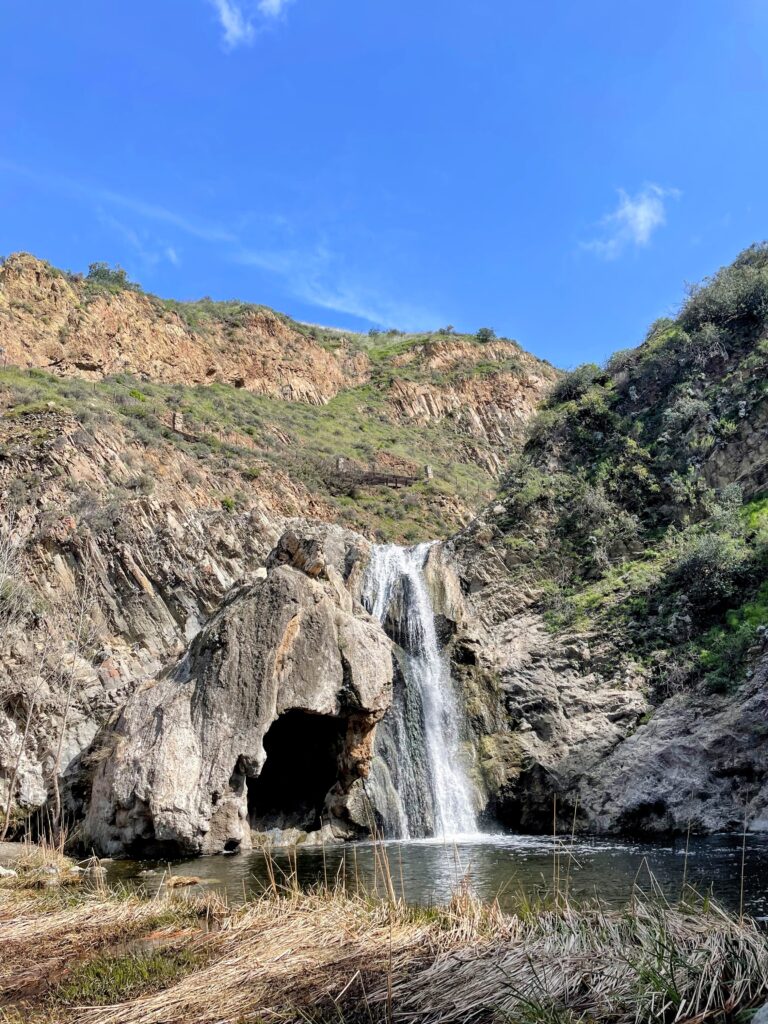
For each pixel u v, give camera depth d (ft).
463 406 310.86
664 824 73.00
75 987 24.93
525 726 88.94
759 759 70.95
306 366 293.02
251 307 301.43
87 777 81.05
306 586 82.84
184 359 243.60
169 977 25.09
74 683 102.12
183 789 69.31
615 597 96.12
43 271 217.56
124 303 239.30
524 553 107.65
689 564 90.58
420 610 100.42
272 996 22.11
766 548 86.99
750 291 119.65
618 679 87.25
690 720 77.51
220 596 125.70
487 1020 19.34
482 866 54.70
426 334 392.27
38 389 163.94
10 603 100.22
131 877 55.16
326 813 81.41
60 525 120.06
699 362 117.70
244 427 213.66
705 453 105.60
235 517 146.72
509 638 98.63
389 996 20.01
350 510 192.95
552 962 21.95
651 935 22.82
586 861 55.01
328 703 79.61
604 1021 18.60
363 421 278.87
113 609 116.78
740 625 82.12
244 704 75.00
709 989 19.12
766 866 49.90
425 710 94.02
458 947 25.03
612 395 126.11
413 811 86.33
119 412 173.88
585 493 108.88
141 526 127.65
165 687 78.23
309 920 30.25
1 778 91.91
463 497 227.20
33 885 49.67
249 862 62.08
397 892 44.01
